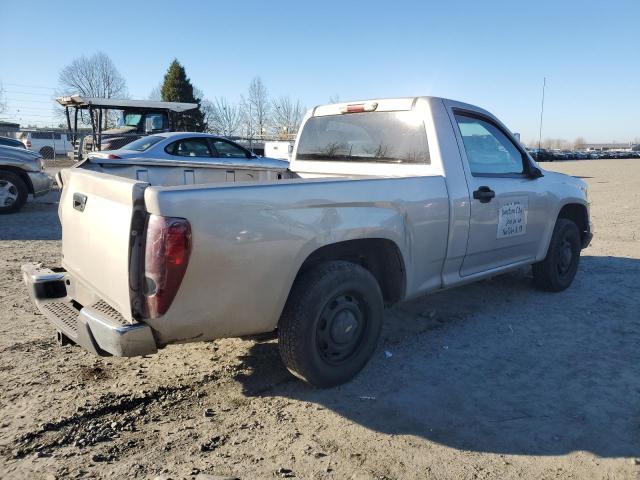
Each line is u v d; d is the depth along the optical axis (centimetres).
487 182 448
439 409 327
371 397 341
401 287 391
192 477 257
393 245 374
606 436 298
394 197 369
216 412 320
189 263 273
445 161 417
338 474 263
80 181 337
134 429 299
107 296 300
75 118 1753
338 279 333
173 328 280
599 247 836
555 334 452
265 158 1247
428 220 393
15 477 254
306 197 319
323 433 299
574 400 339
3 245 773
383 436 297
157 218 267
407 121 439
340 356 351
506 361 398
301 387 354
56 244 795
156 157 1061
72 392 338
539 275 561
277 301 314
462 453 282
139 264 274
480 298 551
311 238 321
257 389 350
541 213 514
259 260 300
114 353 277
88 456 272
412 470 267
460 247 425
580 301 544
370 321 360
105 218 296
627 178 2605
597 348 423
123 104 1673
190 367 381
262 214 299
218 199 283
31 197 1409
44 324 458
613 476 263
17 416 307
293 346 326
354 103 480
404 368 384
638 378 370
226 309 294
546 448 287
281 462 271
